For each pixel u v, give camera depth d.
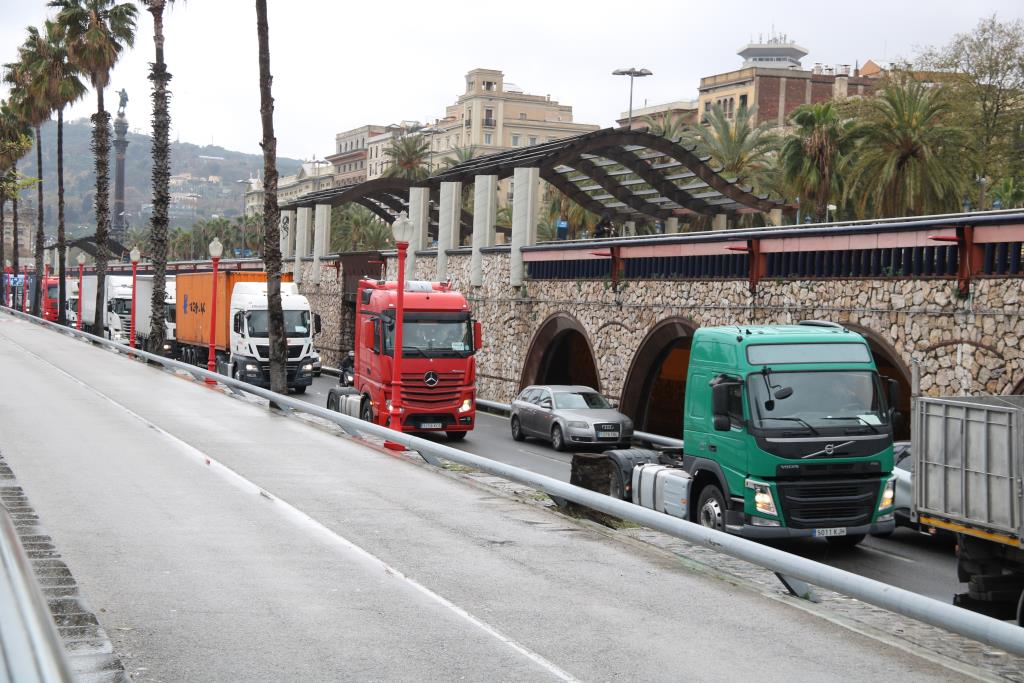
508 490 17.09
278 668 7.85
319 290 64.12
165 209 47.34
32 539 11.93
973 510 11.78
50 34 64.19
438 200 55.78
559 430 30.06
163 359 41.12
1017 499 11.13
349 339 60.16
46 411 25.77
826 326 16.55
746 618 9.84
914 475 12.73
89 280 72.06
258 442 22.03
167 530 12.84
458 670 7.96
